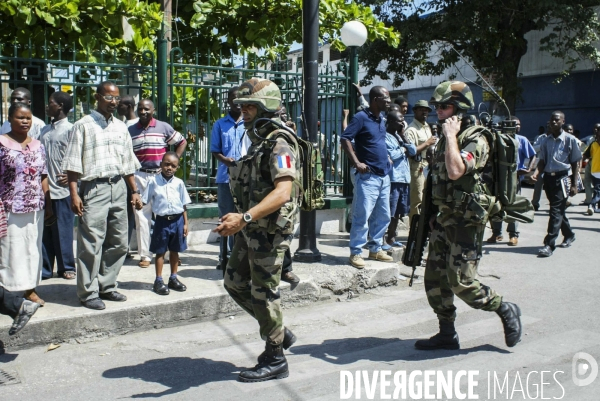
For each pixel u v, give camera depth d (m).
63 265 6.05
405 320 5.62
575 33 20.77
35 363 4.46
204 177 8.49
